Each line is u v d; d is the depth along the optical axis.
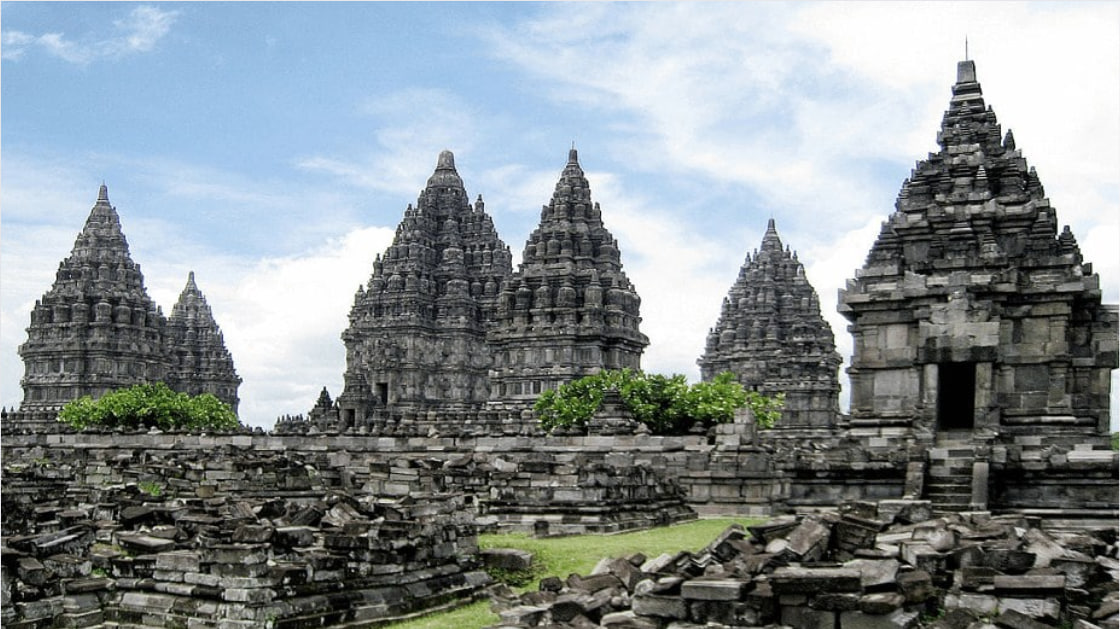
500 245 137.00
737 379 118.31
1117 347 47.88
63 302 137.38
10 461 61.59
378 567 25.61
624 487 41.66
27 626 23.39
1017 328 48.22
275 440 67.88
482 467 45.62
